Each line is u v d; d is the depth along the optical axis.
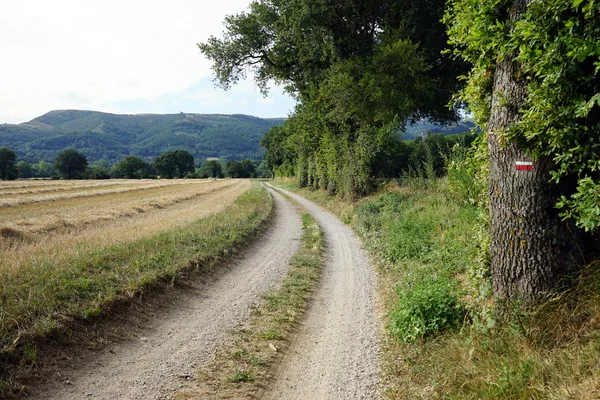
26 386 4.50
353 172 24.56
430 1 20.00
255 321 7.09
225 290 9.01
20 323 5.41
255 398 4.62
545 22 3.91
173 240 11.70
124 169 121.94
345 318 7.24
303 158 44.97
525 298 4.54
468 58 5.71
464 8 5.39
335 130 28.38
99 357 5.44
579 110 3.72
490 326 4.60
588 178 3.63
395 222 14.11
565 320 4.04
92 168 119.81
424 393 4.35
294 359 5.66
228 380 5.01
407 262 9.98
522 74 4.57
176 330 6.62
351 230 17.80
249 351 5.87
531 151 4.39
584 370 3.31
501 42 4.45
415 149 23.48
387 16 21.47
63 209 22.69
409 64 19.16
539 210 4.46
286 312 7.50
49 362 5.04
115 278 7.80
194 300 8.21
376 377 5.07
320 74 24.70
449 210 12.51
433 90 21.44
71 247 9.94
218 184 60.75
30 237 13.16
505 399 3.45
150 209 23.47
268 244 14.68
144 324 6.71
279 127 70.62
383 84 19.62
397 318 6.05
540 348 3.88
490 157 5.02
